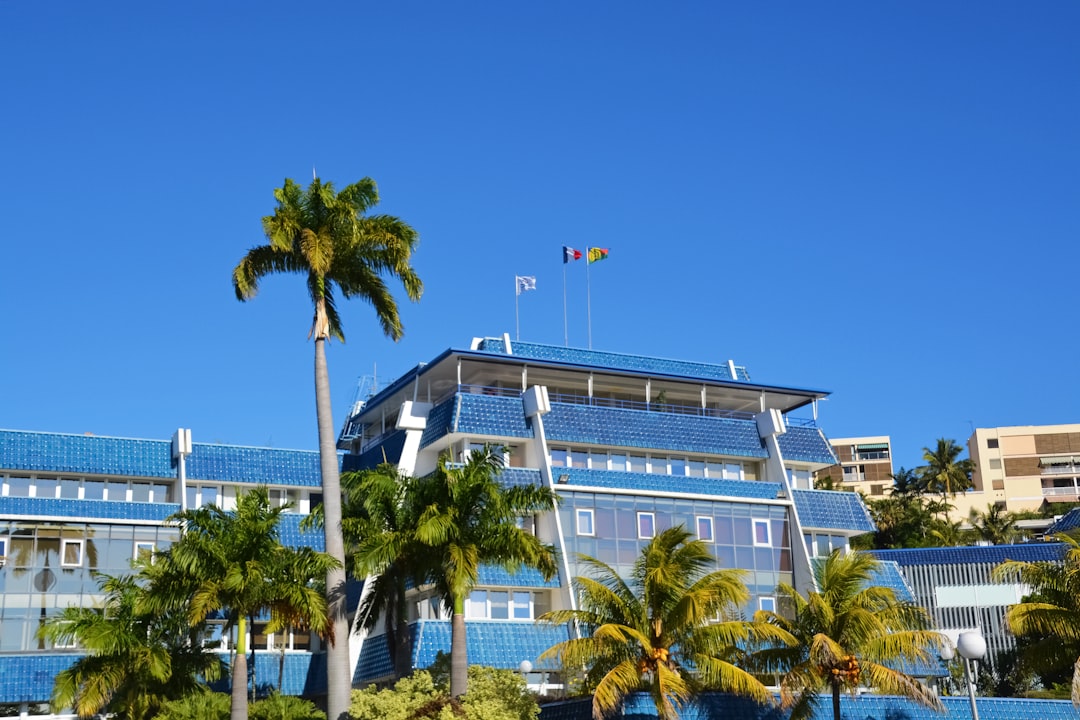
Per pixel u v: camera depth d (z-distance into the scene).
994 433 167.75
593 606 47.50
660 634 46.19
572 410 70.06
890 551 84.44
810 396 78.25
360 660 64.12
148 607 46.94
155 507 68.31
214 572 46.38
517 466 69.06
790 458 75.12
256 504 47.94
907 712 52.09
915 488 142.25
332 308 51.41
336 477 48.53
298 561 46.81
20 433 68.06
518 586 63.28
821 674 48.25
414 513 45.50
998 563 82.19
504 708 43.66
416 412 69.75
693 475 73.19
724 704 49.28
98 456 69.19
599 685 44.31
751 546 69.81
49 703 59.94
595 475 68.19
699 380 74.12
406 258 50.84
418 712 42.75
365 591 65.19
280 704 50.72
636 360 76.69
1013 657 77.50
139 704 49.97
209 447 71.88
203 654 52.94
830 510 73.62
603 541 65.94
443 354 68.38
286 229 49.53
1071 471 163.50
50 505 66.19
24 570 62.16
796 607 50.69
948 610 82.12
